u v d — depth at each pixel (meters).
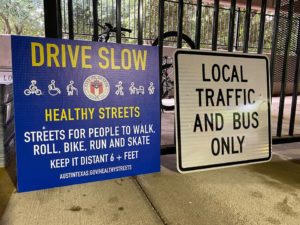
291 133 1.65
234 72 1.27
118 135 1.09
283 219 0.81
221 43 4.83
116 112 1.08
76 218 0.79
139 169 1.13
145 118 1.13
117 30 1.21
